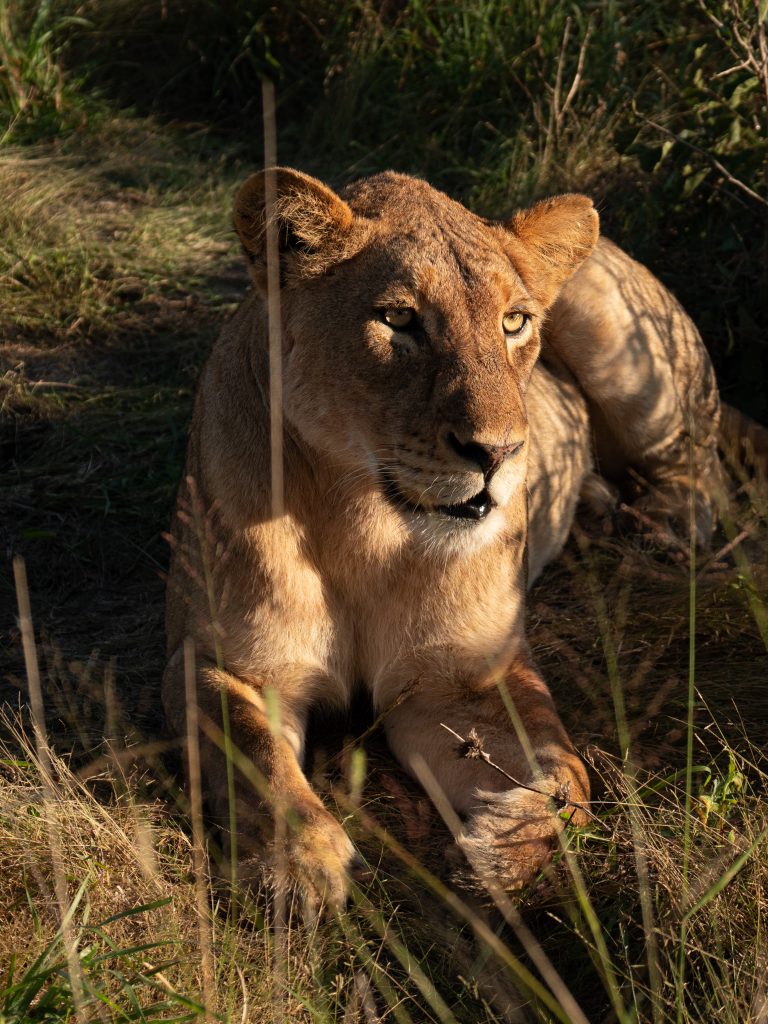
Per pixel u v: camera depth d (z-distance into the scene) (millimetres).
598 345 6621
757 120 8250
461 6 11297
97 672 5441
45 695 5215
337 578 4805
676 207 8500
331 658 4902
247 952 3586
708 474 6988
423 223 4516
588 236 5031
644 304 6793
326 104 11359
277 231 4453
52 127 11148
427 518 4371
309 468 4664
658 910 3648
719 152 8242
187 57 12305
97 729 4953
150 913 3672
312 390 4527
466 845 4008
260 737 4359
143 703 5199
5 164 10188
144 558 6539
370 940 3729
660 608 5785
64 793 4117
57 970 3219
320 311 4496
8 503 6785
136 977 3314
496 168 10109
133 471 7148
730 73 8391
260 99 11945
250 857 3988
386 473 4406
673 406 6871
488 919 3859
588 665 5391
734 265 8172
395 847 3996
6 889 3777
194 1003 3062
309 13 12078
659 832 3953
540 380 6477
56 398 7594
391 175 4852
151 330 8453
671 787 4359
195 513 4883
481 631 4832
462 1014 3451
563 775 4246
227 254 9531
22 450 7285
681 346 6977
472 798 4516
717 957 3303
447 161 10516
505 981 3543
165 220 9859
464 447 4152
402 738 4855
